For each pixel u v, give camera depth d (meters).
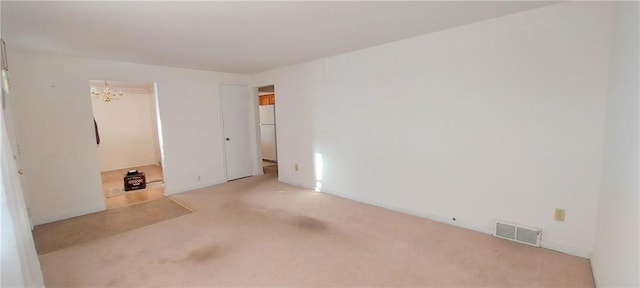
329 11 2.35
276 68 5.10
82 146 3.87
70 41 3.01
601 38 2.20
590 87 2.27
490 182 2.88
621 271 1.57
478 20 2.72
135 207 4.12
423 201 3.44
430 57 3.15
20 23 2.42
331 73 4.23
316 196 4.45
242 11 2.29
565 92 2.39
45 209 3.60
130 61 4.17
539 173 2.59
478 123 2.89
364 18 2.55
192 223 3.46
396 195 3.70
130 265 2.53
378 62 3.63
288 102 5.03
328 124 4.41
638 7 1.50
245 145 5.82
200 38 3.02
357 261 2.52
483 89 2.82
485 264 2.40
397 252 2.65
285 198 4.38
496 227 2.86
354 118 4.03
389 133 3.65
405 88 3.41
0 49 2.15
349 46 3.60
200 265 2.51
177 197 4.56
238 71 5.29
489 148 2.85
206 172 5.22
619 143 1.77
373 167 3.90
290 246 2.82
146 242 2.97
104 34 2.80
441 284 2.16
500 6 2.37
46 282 2.29
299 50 3.72
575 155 2.39
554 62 2.41
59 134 3.69
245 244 2.88
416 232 3.05
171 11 2.24
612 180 1.90
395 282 2.21
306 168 4.91
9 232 1.72
